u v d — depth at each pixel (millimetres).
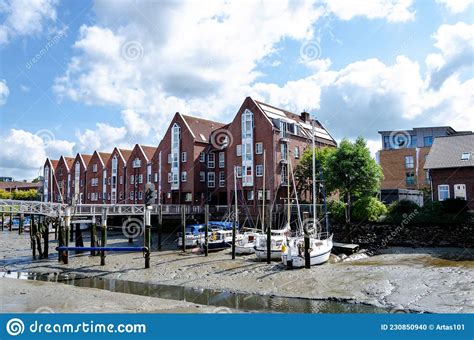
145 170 62812
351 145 35906
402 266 23203
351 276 20609
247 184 46812
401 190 42281
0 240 45719
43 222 33438
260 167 46281
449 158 37531
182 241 33594
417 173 54750
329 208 37156
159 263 27438
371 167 34719
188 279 22109
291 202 41594
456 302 15523
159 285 21125
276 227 40375
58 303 16422
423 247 31500
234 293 18656
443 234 31641
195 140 53906
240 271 23250
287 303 16625
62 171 85188
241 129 48375
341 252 29391
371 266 23359
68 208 30516
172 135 56562
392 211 35312
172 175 55875
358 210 35312
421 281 18969
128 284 21672
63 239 29984
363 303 16172
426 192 47062
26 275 24984
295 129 49375
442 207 33031
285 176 46344
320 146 54219
